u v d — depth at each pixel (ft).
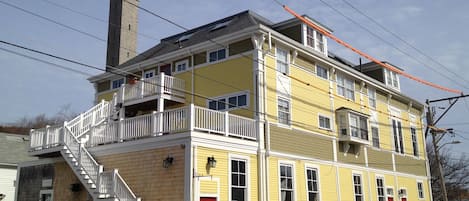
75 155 64.08
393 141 103.09
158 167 56.49
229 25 83.71
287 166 68.95
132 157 59.98
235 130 61.00
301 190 70.44
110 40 115.96
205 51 75.97
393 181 98.78
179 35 98.58
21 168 78.74
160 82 72.69
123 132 62.28
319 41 83.71
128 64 93.91
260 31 67.82
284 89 71.92
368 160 91.04
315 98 79.20
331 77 84.99
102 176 58.13
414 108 117.80
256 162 63.31
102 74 94.63
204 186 54.39
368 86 97.76
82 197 65.77
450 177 184.85
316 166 75.20
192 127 54.34
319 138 77.77
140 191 57.62
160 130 57.77
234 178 59.11
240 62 70.18
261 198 61.98
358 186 86.12
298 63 76.79
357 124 86.17
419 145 115.34
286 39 72.43
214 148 56.95
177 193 53.62
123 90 78.07
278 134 68.39
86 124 70.64
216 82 72.90
